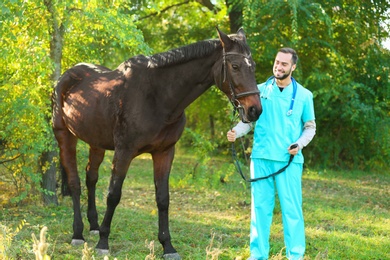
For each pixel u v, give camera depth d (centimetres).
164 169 472
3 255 298
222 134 1209
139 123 441
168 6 1360
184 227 596
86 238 532
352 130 1280
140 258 462
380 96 1252
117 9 694
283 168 411
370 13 1157
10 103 614
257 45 1089
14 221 580
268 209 423
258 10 1034
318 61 1195
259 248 422
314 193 930
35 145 623
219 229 596
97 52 793
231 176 1049
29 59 607
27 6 625
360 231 630
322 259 449
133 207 751
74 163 545
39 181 658
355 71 1253
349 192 963
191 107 1429
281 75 406
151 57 449
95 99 484
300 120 422
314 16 1041
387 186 1059
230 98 408
